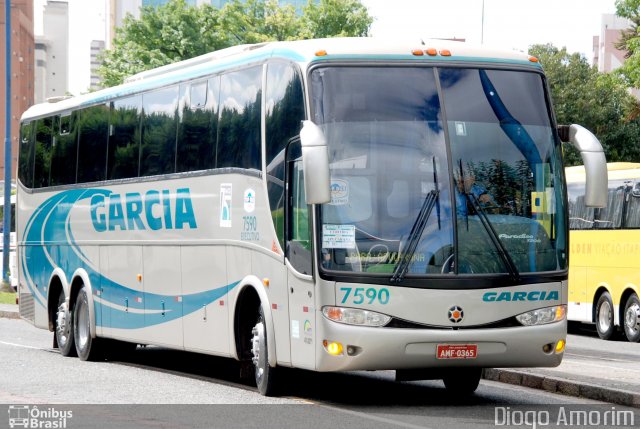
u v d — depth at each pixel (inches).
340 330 558.9
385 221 566.6
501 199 581.6
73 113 936.3
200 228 716.7
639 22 2127.2
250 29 2662.4
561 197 596.4
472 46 607.8
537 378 695.1
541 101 605.3
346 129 574.6
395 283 560.4
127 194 827.4
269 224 624.7
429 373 595.2
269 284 624.4
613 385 646.5
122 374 767.7
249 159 654.5
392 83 585.3
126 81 865.5
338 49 589.6
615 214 1251.8
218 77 706.8
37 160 1000.9
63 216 938.1
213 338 701.3
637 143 3139.8
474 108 590.2
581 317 1310.3
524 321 576.7
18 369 793.6
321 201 537.3
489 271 572.4
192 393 647.8
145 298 796.6
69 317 919.0
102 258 867.4
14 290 1872.5
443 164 576.7
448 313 563.8
